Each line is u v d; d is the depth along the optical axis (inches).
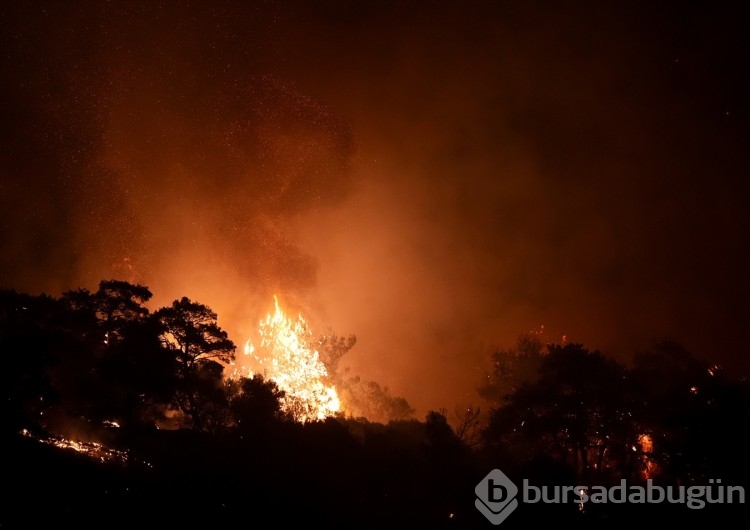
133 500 932.0
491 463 1125.1
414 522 1017.5
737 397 1056.8
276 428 1110.4
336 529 973.2
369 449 1126.4
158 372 1085.8
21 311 1130.7
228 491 997.2
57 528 821.2
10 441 975.0
